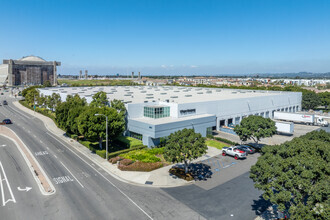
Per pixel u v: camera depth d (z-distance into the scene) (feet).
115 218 81.97
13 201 91.91
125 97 240.12
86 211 86.02
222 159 143.33
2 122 235.40
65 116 182.70
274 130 152.46
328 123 263.90
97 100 188.75
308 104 341.41
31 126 227.40
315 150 72.18
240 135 159.12
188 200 94.84
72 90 326.03
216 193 100.78
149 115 183.93
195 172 123.24
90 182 110.11
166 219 81.76
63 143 172.35
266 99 271.49
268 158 75.31
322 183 60.08
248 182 111.65
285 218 78.84
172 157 108.78
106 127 136.36
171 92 301.63
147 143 159.12
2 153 147.74
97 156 144.77
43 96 327.26
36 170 122.31
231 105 231.71
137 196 97.71
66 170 123.44
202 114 205.46
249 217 83.56
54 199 94.02
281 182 69.00
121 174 119.03
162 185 107.86
